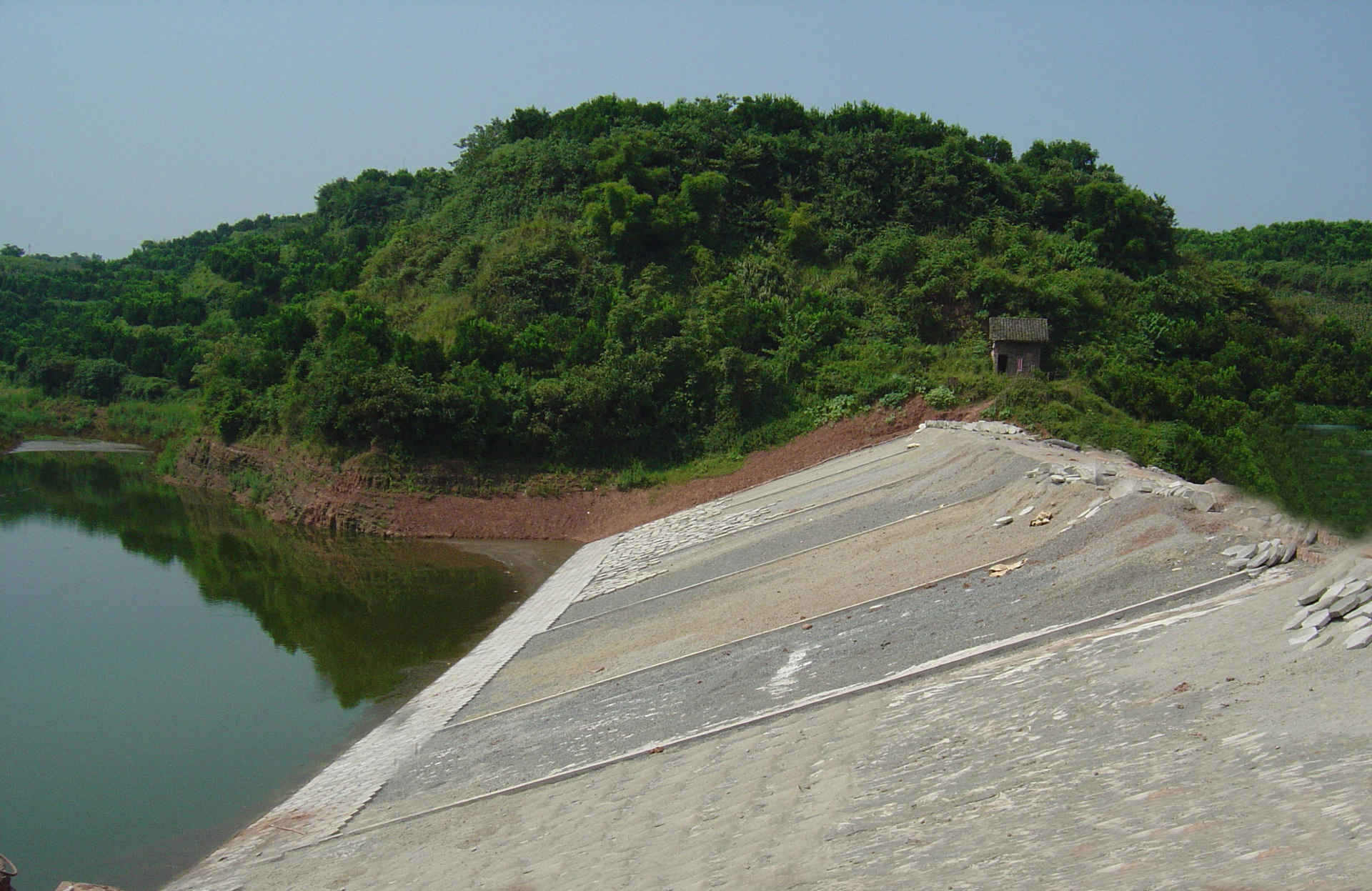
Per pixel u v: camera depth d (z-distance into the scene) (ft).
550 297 205.77
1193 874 33.96
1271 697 46.83
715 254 215.10
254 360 224.33
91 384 310.24
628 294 200.64
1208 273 227.61
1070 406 156.35
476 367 177.99
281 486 188.44
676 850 51.08
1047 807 43.55
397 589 135.03
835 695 67.51
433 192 273.75
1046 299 187.21
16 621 122.93
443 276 221.87
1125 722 49.39
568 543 158.40
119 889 58.08
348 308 220.23
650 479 169.48
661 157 231.50
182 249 582.35
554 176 232.94
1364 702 43.27
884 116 257.96
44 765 81.41
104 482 227.81
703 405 177.27
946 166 224.53
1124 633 62.13
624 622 103.40
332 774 78.07
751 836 49.98
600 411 173.06
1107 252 220.64
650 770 64.64
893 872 41.52
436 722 85.97
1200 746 44.45
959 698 60.29
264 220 645.10
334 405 176.55
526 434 172.96
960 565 88.02
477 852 58.85
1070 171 242.99
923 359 177.06
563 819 60.59
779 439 170.19
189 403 297.94
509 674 95.71
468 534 163.32
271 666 105.29
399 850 62.49
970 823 44.14
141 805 74.64
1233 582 65.67
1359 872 30.53
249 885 61.41
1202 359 189.57
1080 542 83.05
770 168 232.12
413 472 172.45
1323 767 38.91
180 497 206.49
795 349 180.75
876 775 53.06
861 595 88.69
